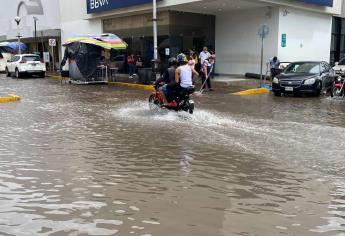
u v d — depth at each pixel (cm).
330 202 536
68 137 926
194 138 913
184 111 1267
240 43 2708
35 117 1221
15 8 4838
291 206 520
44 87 2330
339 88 1806
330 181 622
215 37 2878
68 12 3831
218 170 674
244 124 1100
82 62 2547
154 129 1016
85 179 620
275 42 2506
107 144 854
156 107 1312
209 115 1251
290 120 1179
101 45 2425
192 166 696
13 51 4050
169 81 1266
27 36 4481
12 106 1484
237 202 532
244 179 628
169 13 2689
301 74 1877
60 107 1451
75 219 471
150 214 488
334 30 3030
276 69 2294
